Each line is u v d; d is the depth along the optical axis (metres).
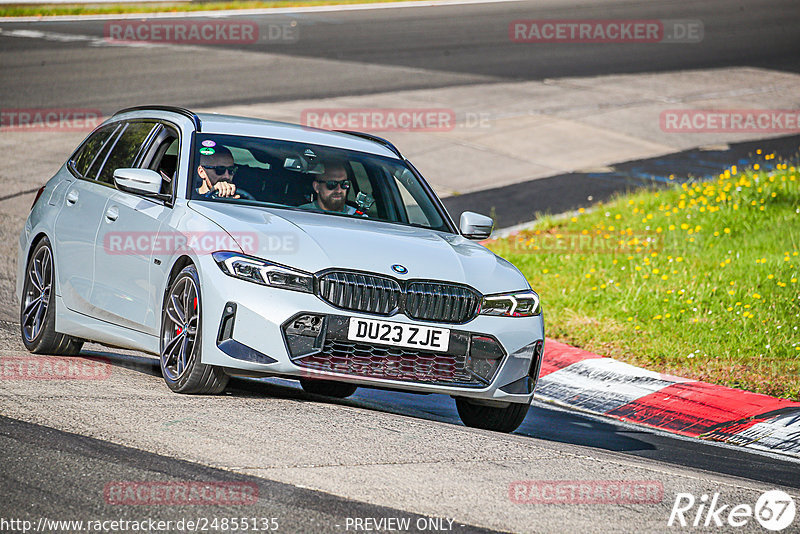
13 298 38.22
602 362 34.41
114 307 26.08
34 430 19.45
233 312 22.39
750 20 136.50
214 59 100.69
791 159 71.50
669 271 43.59
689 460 24.66
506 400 24.19
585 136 77.94
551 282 43.84
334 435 20.77
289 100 83.38
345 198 26.67
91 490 16.56
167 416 21.09
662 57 111.62
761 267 42.88
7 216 51.75
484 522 16.45
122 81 87.38
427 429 22.31
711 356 35.12
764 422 28.88
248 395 24.53
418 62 104.19
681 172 68.12
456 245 25.94
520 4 147.50
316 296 22.50
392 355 23.00
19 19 120.19
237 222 23.70
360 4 143.75
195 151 26.39
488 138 76.12
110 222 26.69
